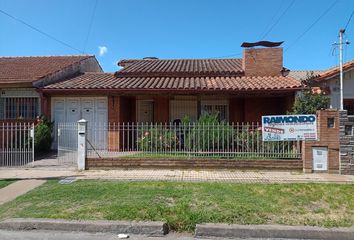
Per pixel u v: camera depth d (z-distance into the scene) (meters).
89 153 12.55
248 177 9.57
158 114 16.36
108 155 11.88
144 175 9.91
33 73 16.72
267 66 17.14
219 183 8.66
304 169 10.27
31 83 15.28
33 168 11.26
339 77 15.31
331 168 10.14
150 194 7.51
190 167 10.71
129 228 5.84
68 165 11.77
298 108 13.69
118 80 16.48
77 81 16.44
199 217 6.08
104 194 7.60
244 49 17.27
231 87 14.41
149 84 15.34
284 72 17.67
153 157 10.96
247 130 11.00
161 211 6.37
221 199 7.07
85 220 6.07
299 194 7.61
